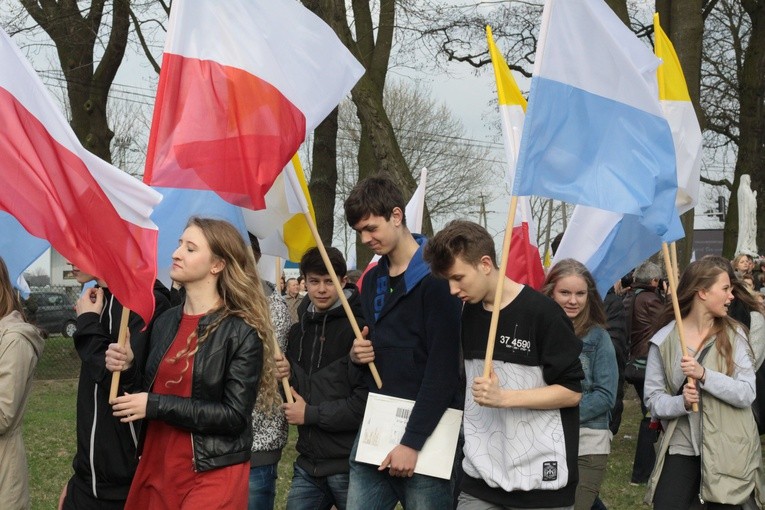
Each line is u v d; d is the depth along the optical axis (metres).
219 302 3.82
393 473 4.28
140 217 3.87
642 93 4.41
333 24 13.47
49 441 10.73
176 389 3.69
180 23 4.39
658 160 4.43
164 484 3.72
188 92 4.38
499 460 3.93
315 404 4.82
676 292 4.91
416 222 6.82
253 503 4.82
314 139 16.81
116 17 18.19
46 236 3.89
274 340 3.89
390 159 13.32
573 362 3.82
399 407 4.38
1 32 3.97
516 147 4.87
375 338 4.51
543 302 3.86
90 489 4.27
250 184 4.43
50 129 3.90
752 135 23.38
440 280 4.30
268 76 4.49
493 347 3.75
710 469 4.65
